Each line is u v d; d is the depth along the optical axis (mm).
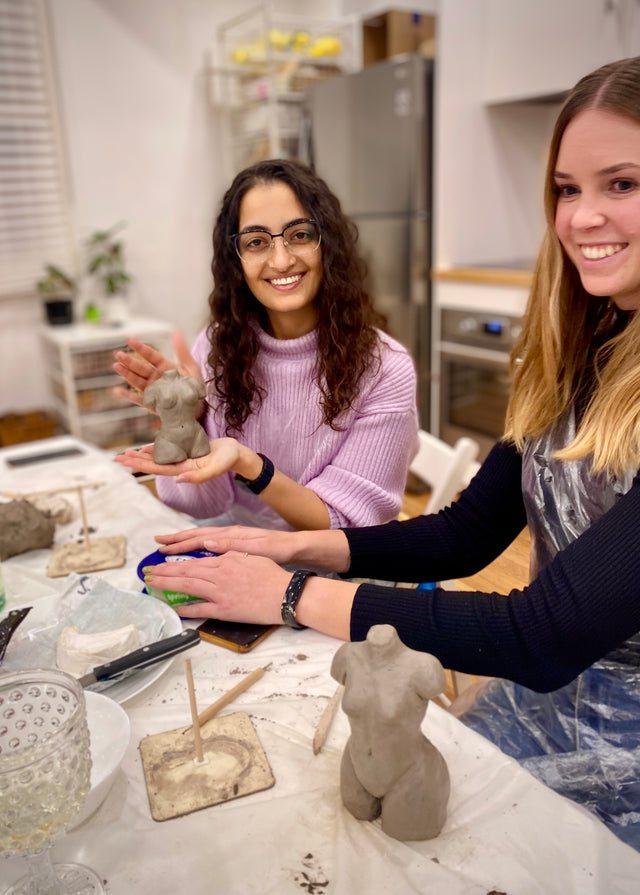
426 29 3197
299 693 673
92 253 3463
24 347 3393
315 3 3701
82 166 3359
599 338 830
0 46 3016
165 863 501
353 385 1062
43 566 963
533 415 841
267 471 963
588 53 2207
